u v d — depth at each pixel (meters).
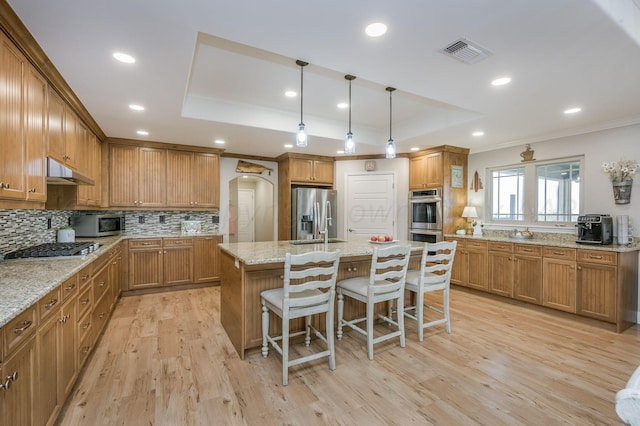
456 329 3.28
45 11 1.61
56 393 1.72
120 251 4.16
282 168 5.79
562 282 3.65
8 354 1.20
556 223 4.31
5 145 1.71
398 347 2.84
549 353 2.73
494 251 4.36
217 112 3.61
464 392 2.14
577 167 4.15
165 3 1.58
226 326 3.13
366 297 2.67
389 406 1.99
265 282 2.75
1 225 2.38
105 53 2.05
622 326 3.24
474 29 1.85
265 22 1.77
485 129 4.05
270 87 3.26
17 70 1.84
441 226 5.03
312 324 3.02
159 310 3.80
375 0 1.59
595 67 2.31
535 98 2.94
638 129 3.54
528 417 1.88
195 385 2.21
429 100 3.66
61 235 3.32
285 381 2.21
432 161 5.17
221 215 5.49
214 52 2.53
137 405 1.97
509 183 4.88
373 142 4.89
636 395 0.68
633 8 1.91
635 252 3.47
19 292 1.48
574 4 1.62
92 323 2.55
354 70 2.40
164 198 4.72
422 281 2.98
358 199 5.78
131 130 3.97
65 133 2.73
